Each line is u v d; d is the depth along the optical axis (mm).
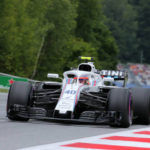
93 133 23484
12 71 128625
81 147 18391
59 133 22781
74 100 27188
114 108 27219
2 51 118438
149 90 31359
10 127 24562
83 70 32094
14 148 17406
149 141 21297
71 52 166625
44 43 153000
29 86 28656
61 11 147875
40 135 21641
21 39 120938
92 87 30297
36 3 142500
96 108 30891
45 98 31062
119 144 19828
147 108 30547
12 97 28062
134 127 28734
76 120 26312
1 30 115062
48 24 143375
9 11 118750
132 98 29719
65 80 29688
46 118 26500
